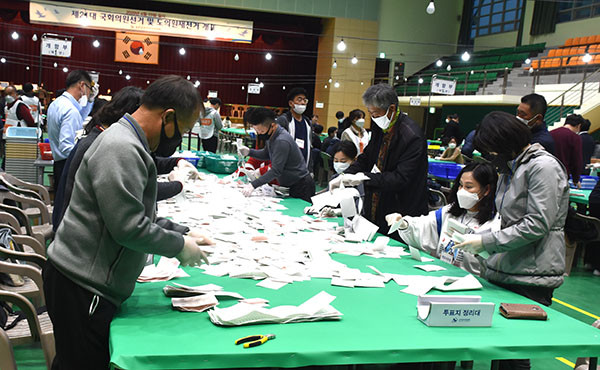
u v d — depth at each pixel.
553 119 13.82
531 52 17.69
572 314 3.85
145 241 1.43
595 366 1.61
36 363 2.43
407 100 19.98
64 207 1.75
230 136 14.71
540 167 1.89
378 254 2.36
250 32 17.27
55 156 4.16
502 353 1.46
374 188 2.80
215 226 2.63
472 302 1.63
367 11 20.33
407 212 2.91
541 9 17.95
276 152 3.72
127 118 1.47
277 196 3.88
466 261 2.32
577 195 4.98
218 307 1.60
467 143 7.42
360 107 20.89
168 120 1.50
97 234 1.44
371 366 2.09
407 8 20.81
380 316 1.61
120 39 21.80
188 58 22.97
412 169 2.79
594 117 13.02
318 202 2.77
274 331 1.44
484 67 19.17
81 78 4.13
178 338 1.35
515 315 1.68
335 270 2.05
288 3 19.20
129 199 1.39
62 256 1.44
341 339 1.41
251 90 20.12
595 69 14.53
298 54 22.69
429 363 1.88
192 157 5.07
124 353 1.24
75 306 1.45
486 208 2.23
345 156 3.48
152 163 1.50
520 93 16.16
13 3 18.28
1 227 2.69
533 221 1.86
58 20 16.00
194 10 19.56
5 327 1.99
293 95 4.57
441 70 20.45
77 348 1.47
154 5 19.20
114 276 1.48
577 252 5.43
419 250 2.45
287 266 2.03
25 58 21.50
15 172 6.06
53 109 4.07
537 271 1.94
